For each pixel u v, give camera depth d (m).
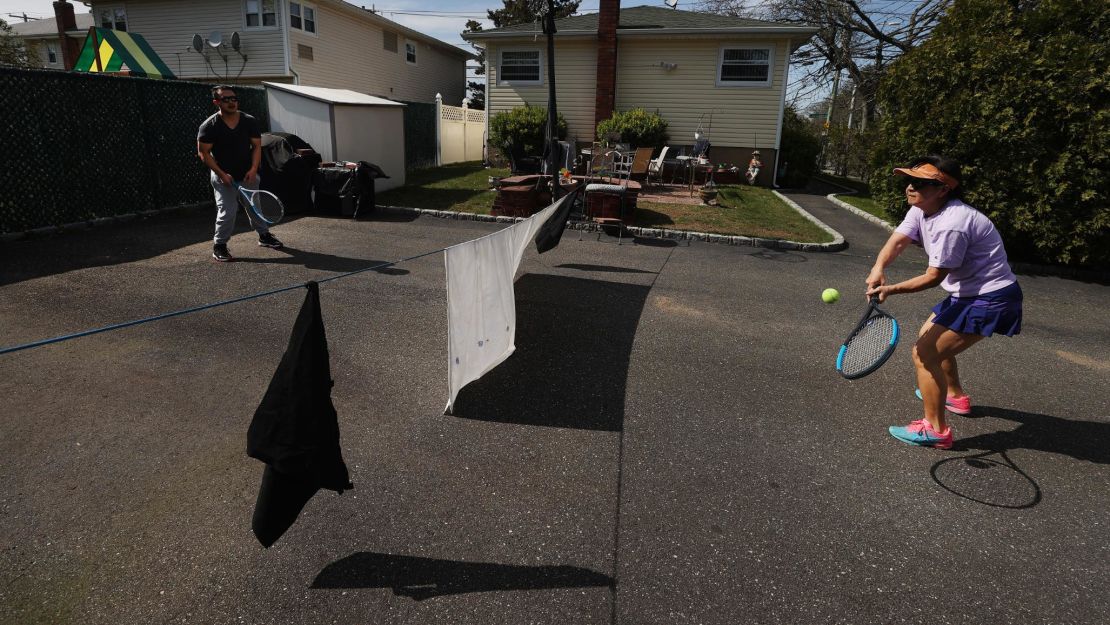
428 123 19.09
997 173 8.84
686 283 7.30
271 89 11.70
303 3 19.66
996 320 3.35
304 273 6.81
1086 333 6.18
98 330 2.04
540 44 18.84
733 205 12.97
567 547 2.74
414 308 5.89
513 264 4.85
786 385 4.58
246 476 3.16
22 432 3.46
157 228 8.83
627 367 4.79
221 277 6.53
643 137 17.34
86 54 14.78
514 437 3.66
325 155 11.71
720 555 2.73
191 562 2.56
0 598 2.33
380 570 2.56
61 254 7.09
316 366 2.41
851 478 3.38
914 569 2.69
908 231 3.60
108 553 2.59
